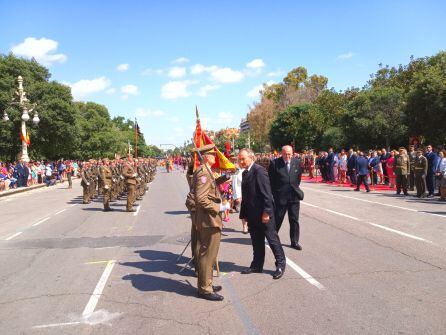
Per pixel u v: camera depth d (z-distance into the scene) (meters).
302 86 75.19
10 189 25.17
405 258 6.99
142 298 5.48
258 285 5.85
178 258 7.50
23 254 8.21
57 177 35.28
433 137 31.53
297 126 48.91
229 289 5.72
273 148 57.91
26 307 5.27
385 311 4.77
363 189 19.95
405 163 16.34
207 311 4.96
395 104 36.56
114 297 5.54
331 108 47.19
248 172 6.45
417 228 9.52
